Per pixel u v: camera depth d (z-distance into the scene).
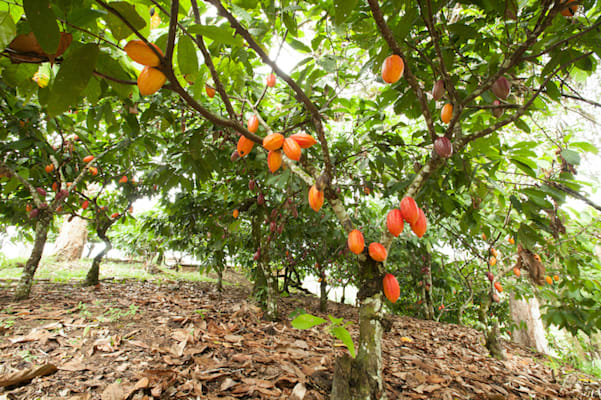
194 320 3.49
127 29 0.77
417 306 7.25
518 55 1.27
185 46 0.85
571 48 1.40
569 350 5.71
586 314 2.65
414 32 2.00
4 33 0.76
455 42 1.86
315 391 2.21
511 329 6.71
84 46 0.71
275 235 4.81
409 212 1.43
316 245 6.24
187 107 2.76
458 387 2.81
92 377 2.14
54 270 6.78
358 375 1.68
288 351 2.97
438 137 1.55
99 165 4.54
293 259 6.57
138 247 9.06
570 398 3.01
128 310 3.66
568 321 2.73
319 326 4.30
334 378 1.78
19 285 3.76
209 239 5.54
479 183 2.30
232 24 1.01
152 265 9.19
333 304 7.77
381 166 2.80
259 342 3.19
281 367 2.56
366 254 1.72
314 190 1.40
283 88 3.00
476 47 1.87
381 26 1.08
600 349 5.43
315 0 1.71
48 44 0.66
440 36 1.60
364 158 2.98
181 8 1.05
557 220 2.07
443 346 4.35
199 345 2.83
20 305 3.49
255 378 2.34
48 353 2.40
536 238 2.15
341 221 1.70
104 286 5.20
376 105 2.61
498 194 2.49
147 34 1.03
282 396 2.13
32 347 2.46
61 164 3.88
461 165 2.01
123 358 2.44
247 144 1.36
